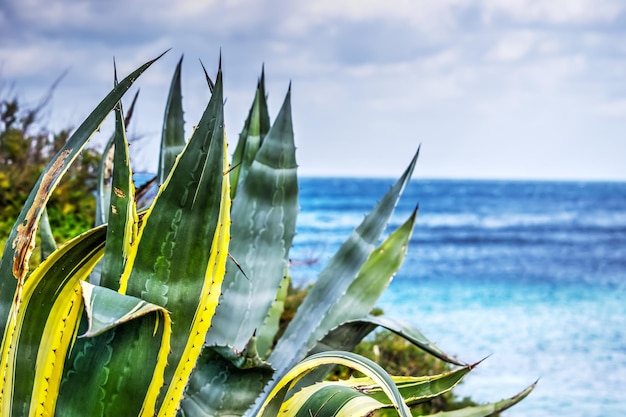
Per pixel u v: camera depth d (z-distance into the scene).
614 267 38.97
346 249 3.36
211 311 2.63
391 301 25.92
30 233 2.55
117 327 2.49
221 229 2.62
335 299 3.24
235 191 3.53
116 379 2.51
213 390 2.85
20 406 2.58
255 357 2.78
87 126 2.61
